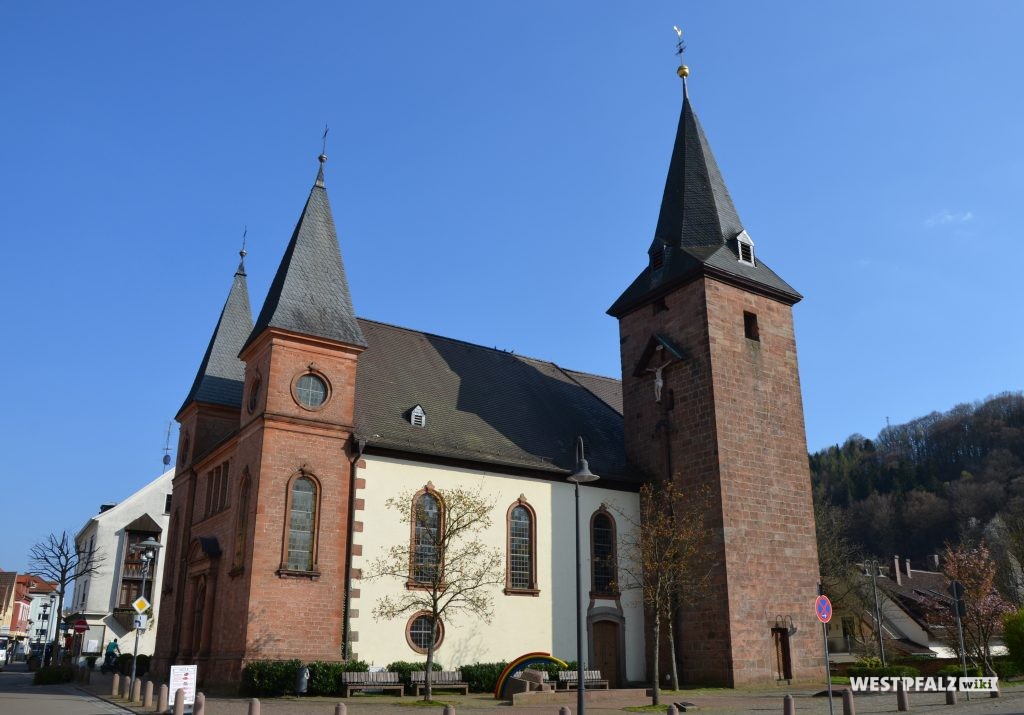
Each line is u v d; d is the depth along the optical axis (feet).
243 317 126.62
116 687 89.30
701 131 128.98
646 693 85.15
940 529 281.13
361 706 71.31
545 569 102.37
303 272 95.81
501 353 130.41
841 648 173.88
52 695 91.71
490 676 90.43
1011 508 239.09
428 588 87.97
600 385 142.82
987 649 136.15
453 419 106.83
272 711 65.46
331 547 86.79
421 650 89.56
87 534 193.88
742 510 104.17
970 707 70.23
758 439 109.19
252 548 82.69
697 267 111.24
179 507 116.06
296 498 86.89
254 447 88.33
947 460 328.08
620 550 109.29
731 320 112.16
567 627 101.81
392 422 99.09
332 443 90.38
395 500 92.48
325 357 92.63
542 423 117.80
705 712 69.82
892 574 207.62
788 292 118.73
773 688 96.73
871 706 73.31
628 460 118.11
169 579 114.83
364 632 86.17
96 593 177.78
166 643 108.99
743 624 99.35
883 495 306.96
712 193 121.80
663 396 113.50
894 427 367.45
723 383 107.96
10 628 395.55
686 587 101.71
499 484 102.01
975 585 157.38
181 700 62.28
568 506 107.34
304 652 82.12
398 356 113.50
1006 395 333.83
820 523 168.76
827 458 363.76
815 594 108.17
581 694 54.13
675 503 108.58
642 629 107.76
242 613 81.87
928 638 176.55
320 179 104.42
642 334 119.85
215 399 115.85
